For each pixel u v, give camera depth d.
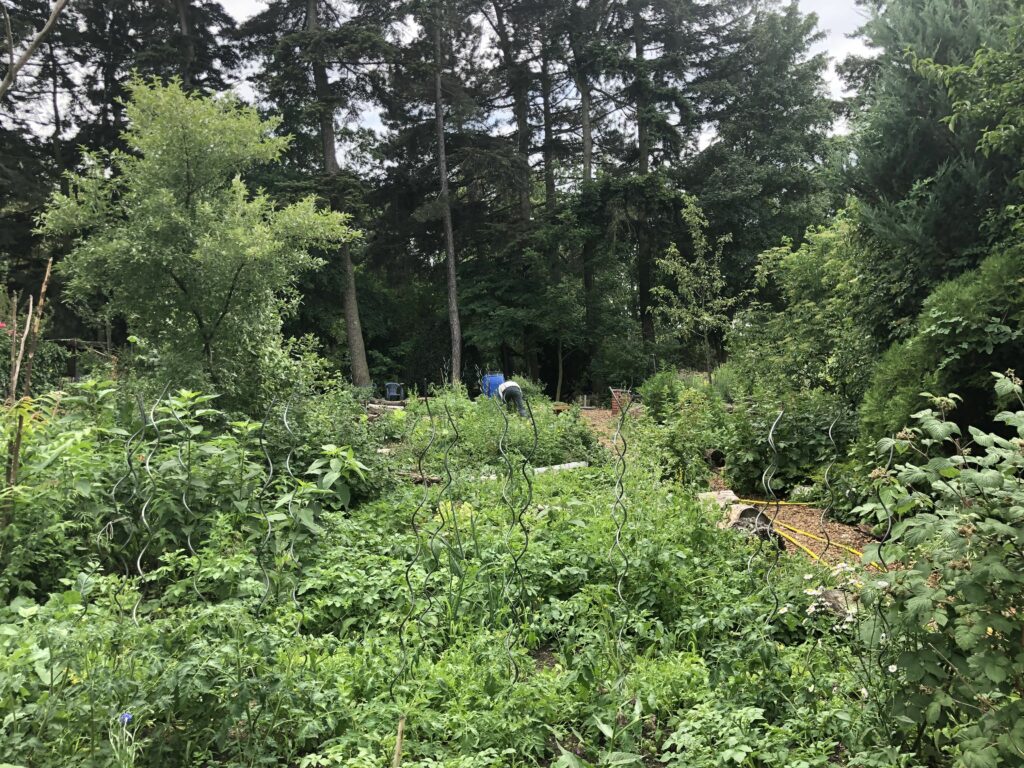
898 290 8.48
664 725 3.17
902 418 6.71
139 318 9.07
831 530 6.71
